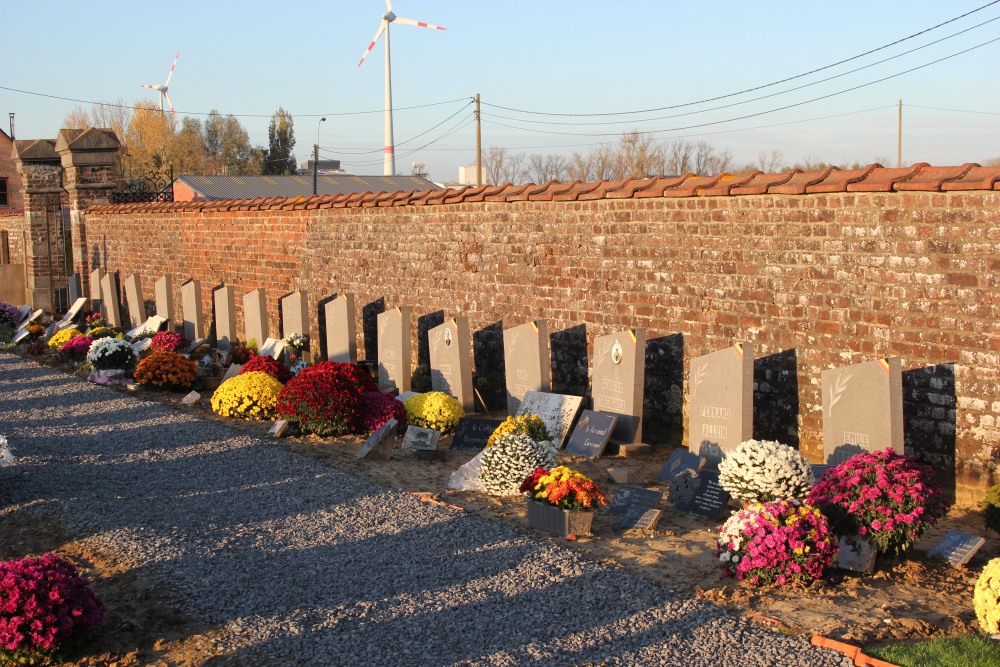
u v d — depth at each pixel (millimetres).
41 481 10977
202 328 23109
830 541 7445
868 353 9938
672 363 12195
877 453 7992
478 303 15477
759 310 11047
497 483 10250
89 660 6375
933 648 6102
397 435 13422
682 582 7488
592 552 8289
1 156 47188
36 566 6652
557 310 13945
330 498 10031
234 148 80625
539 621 6734
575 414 12617
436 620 6789
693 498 9586
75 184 30266
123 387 17750
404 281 17188
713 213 11508
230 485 10648
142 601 7312
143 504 9953
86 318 27094
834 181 10219
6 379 18891
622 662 6078
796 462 8984
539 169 66438
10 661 6234
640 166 55406
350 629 6680
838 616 6758
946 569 7746
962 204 9023
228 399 14680
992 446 8898
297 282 20516
